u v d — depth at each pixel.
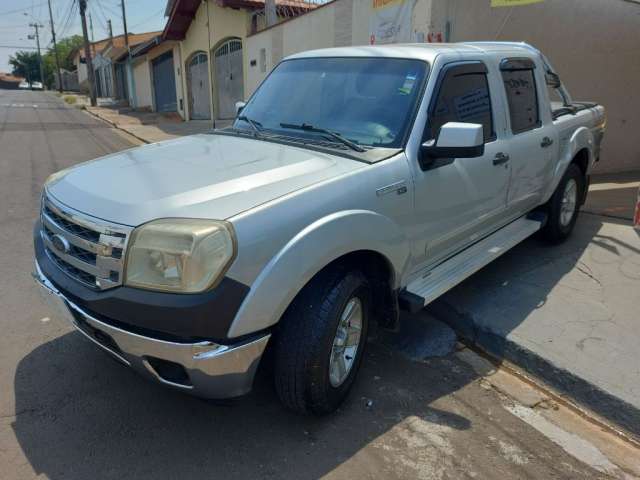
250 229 2.37
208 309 2.28
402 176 3.08
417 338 3.93
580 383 3.23
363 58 3.77
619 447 2.89
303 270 2.49
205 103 20.86
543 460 2.77
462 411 3.14
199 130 18.17
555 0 8.36
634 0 8.75
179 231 2.28
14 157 12.25
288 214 2.50
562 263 4.98
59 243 2.70
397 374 3.48
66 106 36.38
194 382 2.42
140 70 31.19
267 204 2.47
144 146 3.71
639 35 9.13
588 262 4.98
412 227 3.22
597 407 3.14
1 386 3.23
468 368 3.58
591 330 3.77
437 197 3.38
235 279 2.32
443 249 3.74
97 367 3.45
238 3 15.01
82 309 2.55
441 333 4.00
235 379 2.47
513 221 4.86
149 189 2.64
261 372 3.41
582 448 2.87
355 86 3.60
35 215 6.98
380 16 9.00
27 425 2.91
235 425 2.96
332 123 3.47
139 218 2.40
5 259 5.31
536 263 5.00
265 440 2.85
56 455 2.70
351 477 2.61
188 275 2.27
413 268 3.45
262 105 3.99
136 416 3.01
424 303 3.32
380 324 3.41
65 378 3.33
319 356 2.69
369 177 2.90
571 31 8.64
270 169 2.84
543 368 3.43
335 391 2.96
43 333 3.87
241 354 2.41
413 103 3.32
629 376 3.25
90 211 2.54
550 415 3.13
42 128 19.92
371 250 2.89
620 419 3.04
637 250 5.22
